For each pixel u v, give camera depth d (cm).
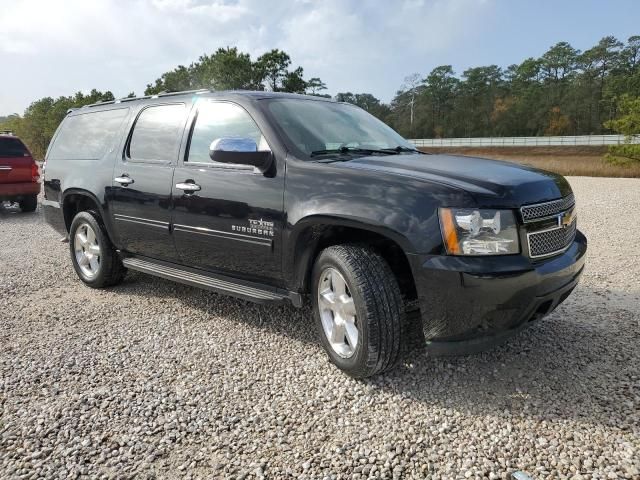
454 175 306
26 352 373
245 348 374
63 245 770
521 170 335
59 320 439
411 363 342
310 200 325
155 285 537
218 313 448
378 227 293
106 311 460
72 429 274
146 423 280
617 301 456
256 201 356
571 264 311
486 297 275
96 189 495
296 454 251
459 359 346
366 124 442
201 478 235
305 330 405
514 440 257
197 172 402
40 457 252
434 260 279
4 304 485
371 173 313
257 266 369
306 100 428
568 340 372
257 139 371
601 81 9638
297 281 348
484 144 7012
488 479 230
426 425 273
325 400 301
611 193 1370
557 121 9356
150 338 396
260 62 5391
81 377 334
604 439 255
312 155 354
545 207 303
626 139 3053
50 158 582
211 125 410
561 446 251
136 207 455
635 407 282
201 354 366
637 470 231
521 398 296
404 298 334
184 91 459
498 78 11550
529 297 285
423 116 11444
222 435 268
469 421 276
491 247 278
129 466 245
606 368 328
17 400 305
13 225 979
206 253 405
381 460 245
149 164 448
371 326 296
